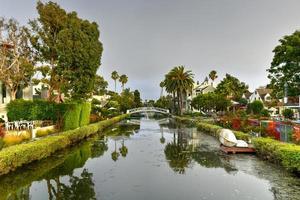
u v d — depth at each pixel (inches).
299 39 1563.7
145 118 4269.2
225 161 883.4
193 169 790.5
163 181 671.8
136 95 6205.7
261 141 900.0
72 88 1614.2
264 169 757.3
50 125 1369.3
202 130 1955.0
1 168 665.0
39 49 1631.4
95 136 1676.9
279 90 1808.6
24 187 634.2
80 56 1560.0
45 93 2142.0
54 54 1654.8
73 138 1261.1
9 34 1441.9
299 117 1943.9
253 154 994.1
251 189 598.5
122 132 1924.2
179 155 1016.9
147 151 1120.8
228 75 3988.7
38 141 952.3
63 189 616.7
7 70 1406.3
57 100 1790.1
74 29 1585.9
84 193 587.5
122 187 625.6
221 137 1111.0
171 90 3617.1
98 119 2428.6
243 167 792.9
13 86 1492.4
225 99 2987.2
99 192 592.7
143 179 690.2
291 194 557.6
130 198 554.3
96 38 1728.6
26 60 1475.1
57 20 1606.8
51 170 791.1
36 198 562.6
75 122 1528.1
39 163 874.1
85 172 765.9
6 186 641.0
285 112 2117.4
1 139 804.0
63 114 1409.9
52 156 997.8
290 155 659.4
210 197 555.8
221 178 689.6
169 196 563.8
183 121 2987.2
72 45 1555.1
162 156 1003.3
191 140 1450.5
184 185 637.3
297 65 1640.0
